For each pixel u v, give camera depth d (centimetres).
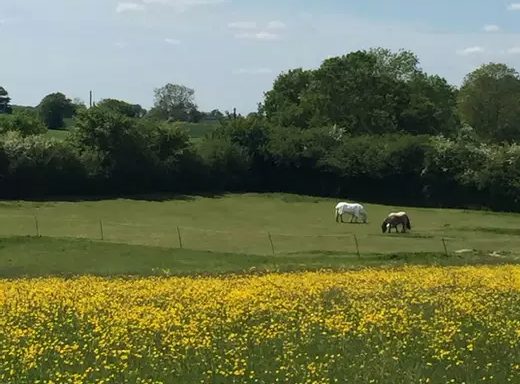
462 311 1958
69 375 1370
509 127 12862
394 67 12744
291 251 4400
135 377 1376
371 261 3766
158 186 9256
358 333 1708
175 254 4006
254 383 1341
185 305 2083
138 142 9088
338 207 7000
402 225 6028
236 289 2336
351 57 12475
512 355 1526
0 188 8494
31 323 1895
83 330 1788
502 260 3756
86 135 9012
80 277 3016
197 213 7475
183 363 1466
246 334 1684
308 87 13112
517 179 8688
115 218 6844
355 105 12056
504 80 12962
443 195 9175
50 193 8712
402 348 1569
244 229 6047
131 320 1842
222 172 9619
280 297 2209
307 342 1625
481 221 7238
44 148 8669
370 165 9500
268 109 13375
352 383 1331
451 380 1327
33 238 4375
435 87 13150
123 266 3656
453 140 9800
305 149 9756
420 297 2194
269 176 9981
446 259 3834
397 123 12138
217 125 10750
